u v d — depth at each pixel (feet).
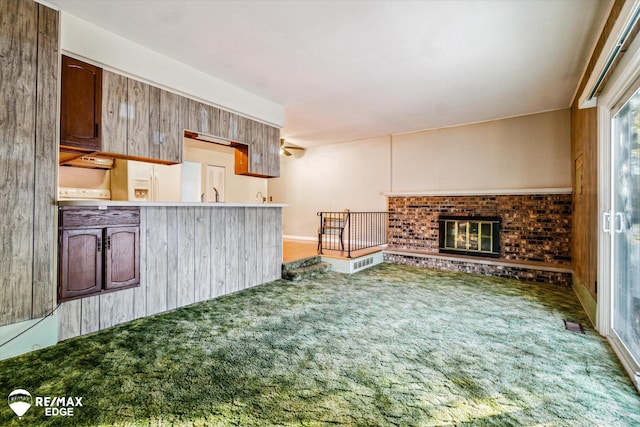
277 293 12.73
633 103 7.17
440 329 8.97
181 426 4.87
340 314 10.23
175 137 10.94
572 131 14.99
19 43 7.27
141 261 9.77
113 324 9.07
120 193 16.43
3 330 7.01
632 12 5.11
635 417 5.13
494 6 7.68
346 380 6.23
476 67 11.12
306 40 9.39
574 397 5.70
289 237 27.50
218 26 8.68
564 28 8.61
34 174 7.50
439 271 17.26
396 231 21.18
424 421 5.01
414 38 9.21
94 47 8.71
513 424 4.96
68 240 8.05
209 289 11.89
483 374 6.49
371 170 22.75
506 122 17.34
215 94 12.12
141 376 6.30
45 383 6.02
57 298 7.89
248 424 4.92
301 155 26.73
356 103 15.01
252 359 7.07
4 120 7.06
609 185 8.43
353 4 7.64
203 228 11.71
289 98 14.46
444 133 19.47
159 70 10.27
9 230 7.13
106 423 4.91
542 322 9.57
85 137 8.65
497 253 17.22
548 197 15.89
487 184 17.89
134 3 7.71
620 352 7.12
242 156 14.20
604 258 8.52
